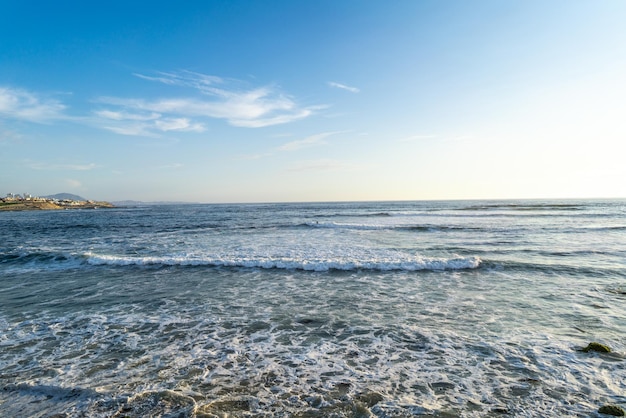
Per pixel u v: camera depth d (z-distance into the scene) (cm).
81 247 2116
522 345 676
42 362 620
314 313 885
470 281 1208
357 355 641
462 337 721
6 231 3403
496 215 4728
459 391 511
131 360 625
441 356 633
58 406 477
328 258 1592
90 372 579
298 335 742
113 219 5512
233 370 584
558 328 763
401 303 966
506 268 1388
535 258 1584
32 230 3503
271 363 610
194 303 977
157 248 2034
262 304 965
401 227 3064
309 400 489
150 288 1140
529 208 6738
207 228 3416
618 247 1877
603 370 570
